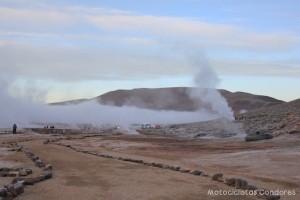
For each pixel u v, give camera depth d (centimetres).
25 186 1259
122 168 1727
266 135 2923
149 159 2045
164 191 1201
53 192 1175
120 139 3912
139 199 1093
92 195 1141
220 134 3775
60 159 2095
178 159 2044
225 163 1800
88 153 2469
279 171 1514
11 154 2302
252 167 1639
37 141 3641
